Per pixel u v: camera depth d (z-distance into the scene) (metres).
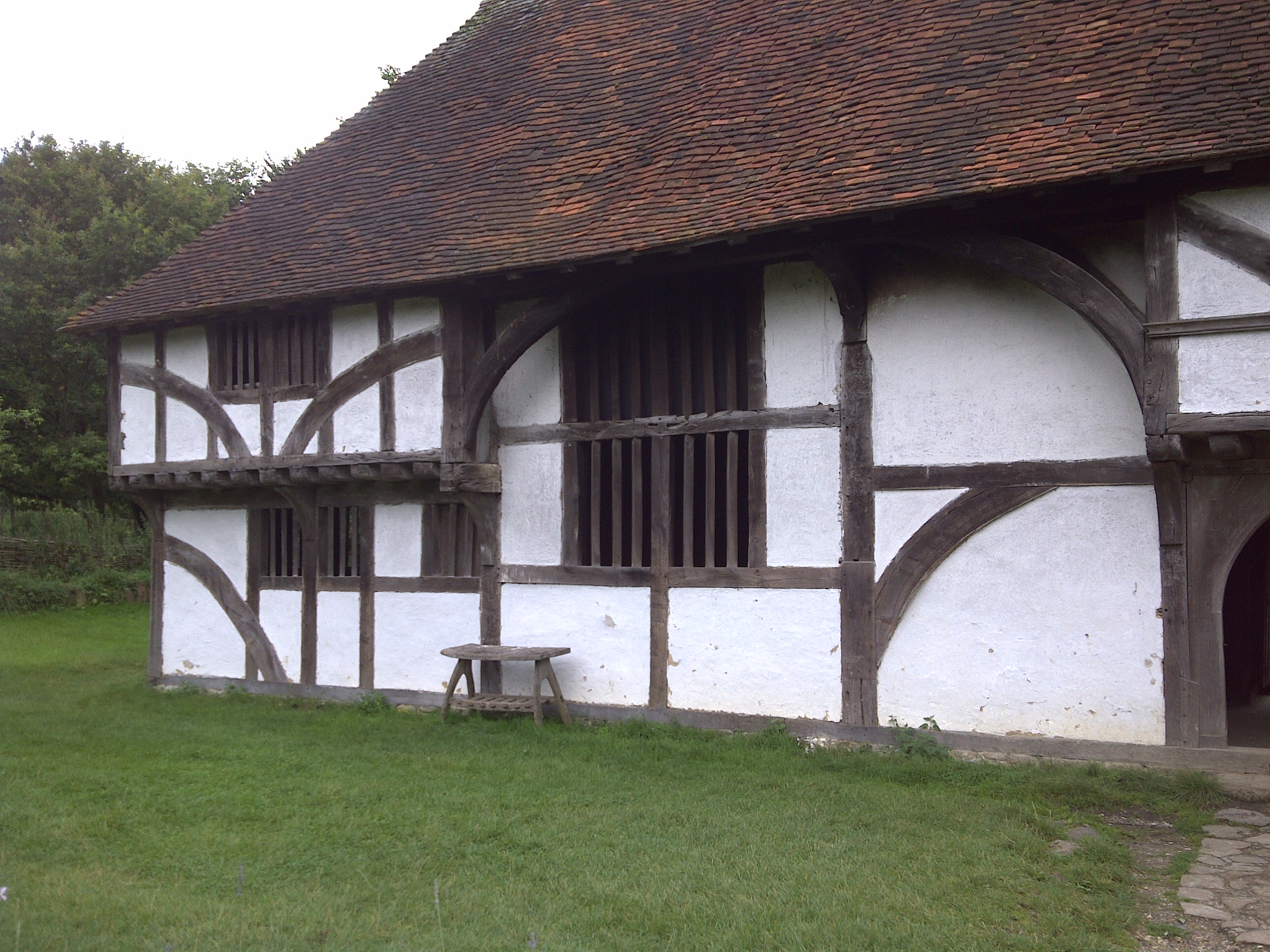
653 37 11.12
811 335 8.31
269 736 8.91
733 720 8.45
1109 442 7.16
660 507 8.92
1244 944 4.35
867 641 7.95
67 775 7.40
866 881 5.06
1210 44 7.12
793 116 8.73
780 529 8.36
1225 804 6.36
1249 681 10.00
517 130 10.78
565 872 5.30
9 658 14.47
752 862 5.35
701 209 8.10
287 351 10.55
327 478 10.16
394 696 10.32
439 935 4.50
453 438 9.40
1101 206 6.77
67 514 23.12
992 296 7.61
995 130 7.32
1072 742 7.14
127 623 18.75
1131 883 5.07
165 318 10.77
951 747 7.55
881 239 7.47
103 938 4.46
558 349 9.50
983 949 4.27
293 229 11.19
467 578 9.96
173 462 11.33
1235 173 6.36
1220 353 6.34
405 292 9.45
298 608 11.03
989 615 7.52
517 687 9.58
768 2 10.50
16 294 24.00
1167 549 6.89
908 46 8.76
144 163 28.98
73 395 25.02
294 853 5.66
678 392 8.98
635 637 8.99
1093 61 7.53
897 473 7.91
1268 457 6.59
